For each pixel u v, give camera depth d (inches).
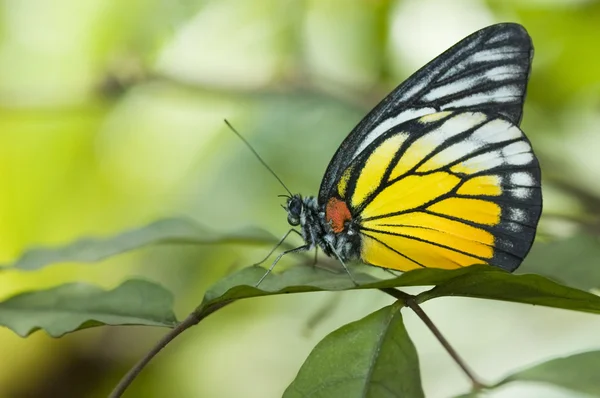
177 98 20.7
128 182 21.2
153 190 21.2
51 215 21.2
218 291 16.1
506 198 17.3
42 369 20.6
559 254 17.1
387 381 15.6
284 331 20.8
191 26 20.6
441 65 17.4
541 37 19.5
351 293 19.5
